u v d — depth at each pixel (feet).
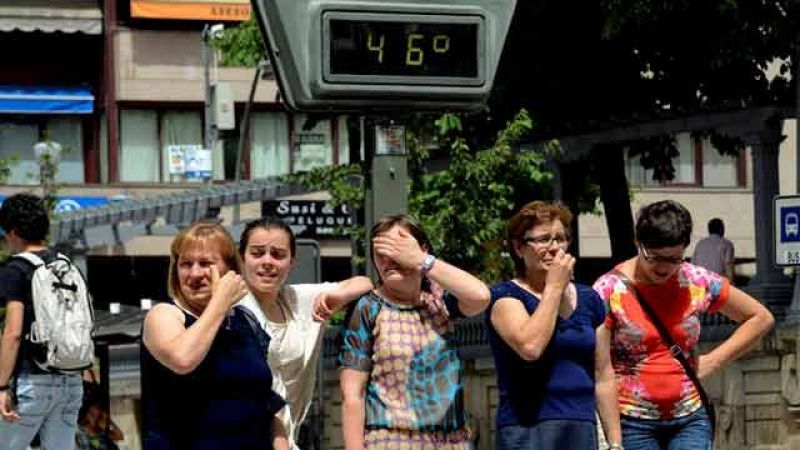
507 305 50.39
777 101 121.80
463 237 116.67
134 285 232.73
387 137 54.80
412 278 49.67
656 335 52.95
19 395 67.56
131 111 243.19
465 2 54.80
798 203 77.41
